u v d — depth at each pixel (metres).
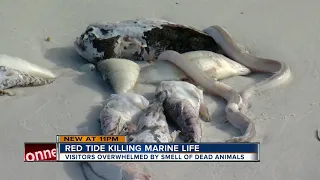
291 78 2.24
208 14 2.53
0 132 2.01
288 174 1.92
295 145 2.00
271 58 2.33
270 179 1.91
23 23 2.45
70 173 1.90
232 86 2.21
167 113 2.03
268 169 1.93
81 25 2.45
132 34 2.29
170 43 2.30
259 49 2.38
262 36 2.43
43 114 2.07
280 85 2.20
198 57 2.23
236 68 2.25
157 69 2.21
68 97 2.13
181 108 2.00
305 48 2.37
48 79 2.19
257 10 2.55
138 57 2.31
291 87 2.20
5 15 2.48
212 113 2.10
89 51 2.27
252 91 2.17
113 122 1.98
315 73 2.27
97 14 2.51
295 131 2.04
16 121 2.04
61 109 2.09
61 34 2.41
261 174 1.92
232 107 2.07
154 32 2.29
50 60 2.29
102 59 2.27
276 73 2.21
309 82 2.23
